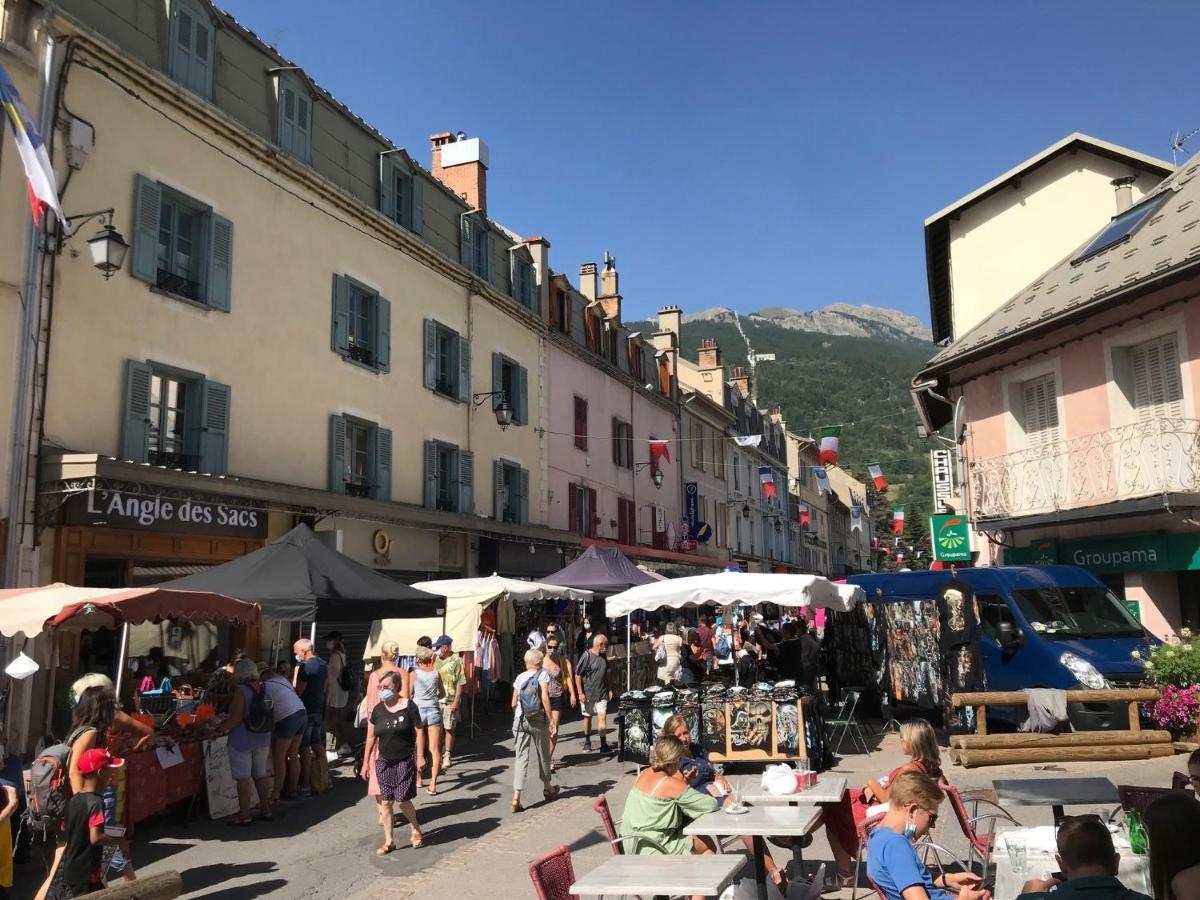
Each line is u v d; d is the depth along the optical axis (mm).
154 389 13203
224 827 8695
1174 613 13742
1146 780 9289
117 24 12633
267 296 15242
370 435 17891
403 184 19641
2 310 10844
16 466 10805
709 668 19188
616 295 33219
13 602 8328
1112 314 14195
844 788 6562
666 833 5902
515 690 9625
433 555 19578
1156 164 17828
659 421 34594
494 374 22891
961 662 12273
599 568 17828
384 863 7457
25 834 7301
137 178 12766
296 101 16156
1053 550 15523
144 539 12531
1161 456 12922
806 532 60469
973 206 20281
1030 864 5078
